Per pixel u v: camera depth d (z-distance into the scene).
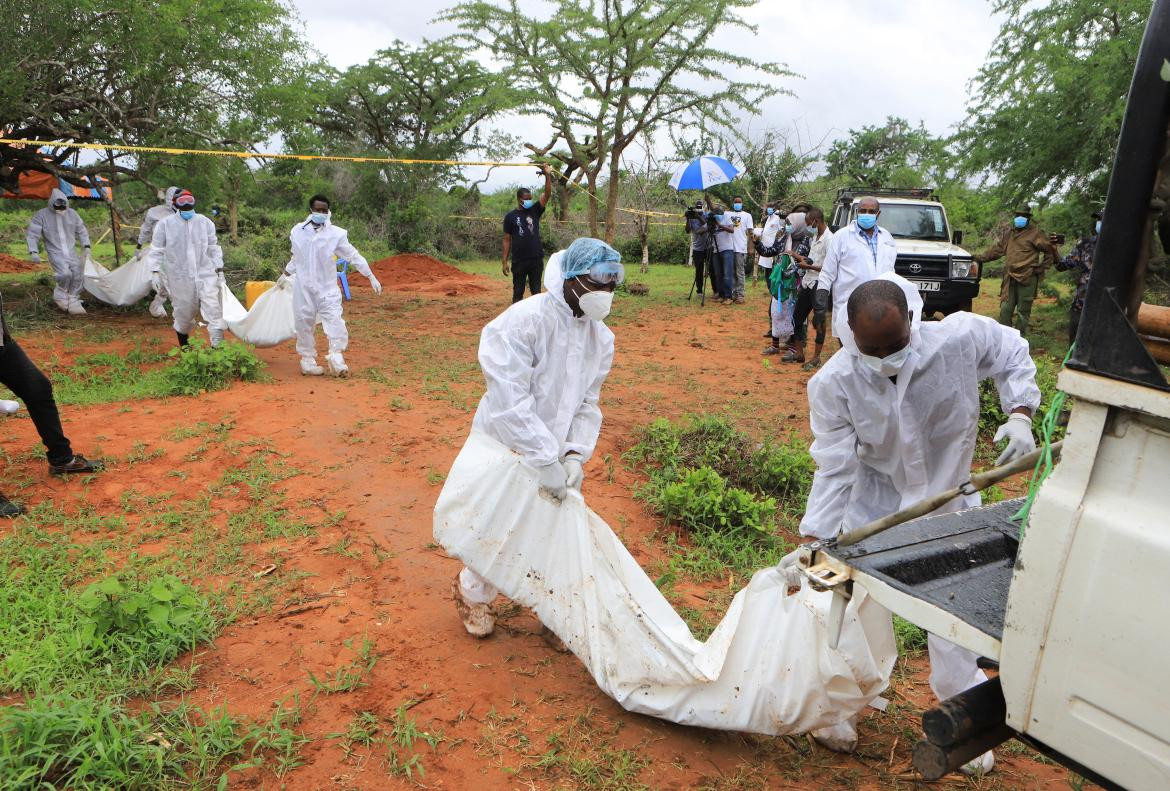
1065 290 17.38
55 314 12.18
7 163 11.70
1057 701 1.82
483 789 2.88
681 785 2.96
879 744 3.32
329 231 8.58
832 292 8.40
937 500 2.29
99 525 4.89
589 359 3.53
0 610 3.81
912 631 4.18
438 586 4.36
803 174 24.97
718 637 2.99
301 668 3.54
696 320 13.81
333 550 4.68
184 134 12.49
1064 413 2.39
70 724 2.81
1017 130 13.48
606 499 5.65
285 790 2.81
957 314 2.96
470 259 29.03
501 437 3.29
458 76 33.81
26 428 6.66
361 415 7.29
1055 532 1.78
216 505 5.28
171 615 3.64
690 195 26.42
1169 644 1.60
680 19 17.31
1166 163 1.59
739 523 5.26
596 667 3.18
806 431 7.41
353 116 34.53
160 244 9.14
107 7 11.08
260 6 12.41
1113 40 12.20
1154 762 1.66
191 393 7.83
